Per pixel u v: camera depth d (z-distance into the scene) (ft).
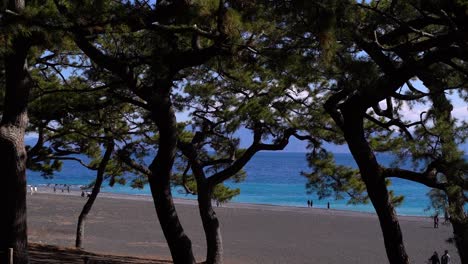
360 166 37.09
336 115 38.09
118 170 75.87
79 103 45.55
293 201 253.85
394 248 36.68
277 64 30.40
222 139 61.46
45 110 44.73
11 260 28.94
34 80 44.91
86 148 65.16
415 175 33.17
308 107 53.47
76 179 407.03
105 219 151.84
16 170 31.09
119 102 47.34
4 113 31.76
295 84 46.52
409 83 36.40
